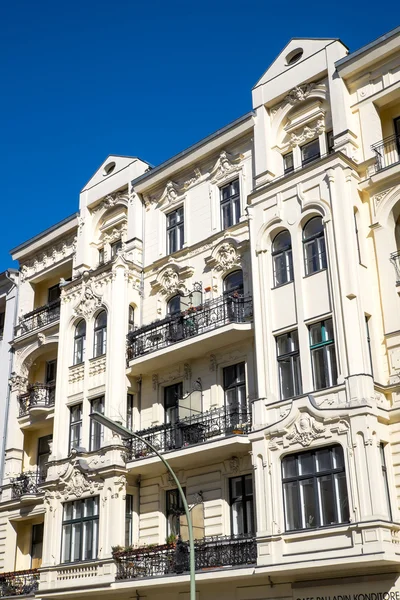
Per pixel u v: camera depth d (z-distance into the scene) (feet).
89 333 96.17
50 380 111.75
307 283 73.26
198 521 78.28
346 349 67.31
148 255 99.09
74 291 100.78
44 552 87.86
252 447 70.69
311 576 66.23
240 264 86.33
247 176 89.81
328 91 83.51
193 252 92.89
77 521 86.89
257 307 76.64
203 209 93.97
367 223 75.00
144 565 77.25
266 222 78.64
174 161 97.81
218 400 82.53
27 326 113.91
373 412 64.28
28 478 102.78
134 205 102.12
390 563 60.23
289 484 67.62
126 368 90.94
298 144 85.46
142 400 91.20
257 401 72.13
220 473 79.20
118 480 84.07
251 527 75.10
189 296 89.15
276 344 74.28
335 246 71.56
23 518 101.76
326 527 62.90
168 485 84.23
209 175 94.58
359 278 70.33
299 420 67.87
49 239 116.26
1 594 95.40
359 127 79.36
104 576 79.87
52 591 84.64
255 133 88.69
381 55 78.54
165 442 82.23
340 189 73.36
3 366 115.14
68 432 94.02
